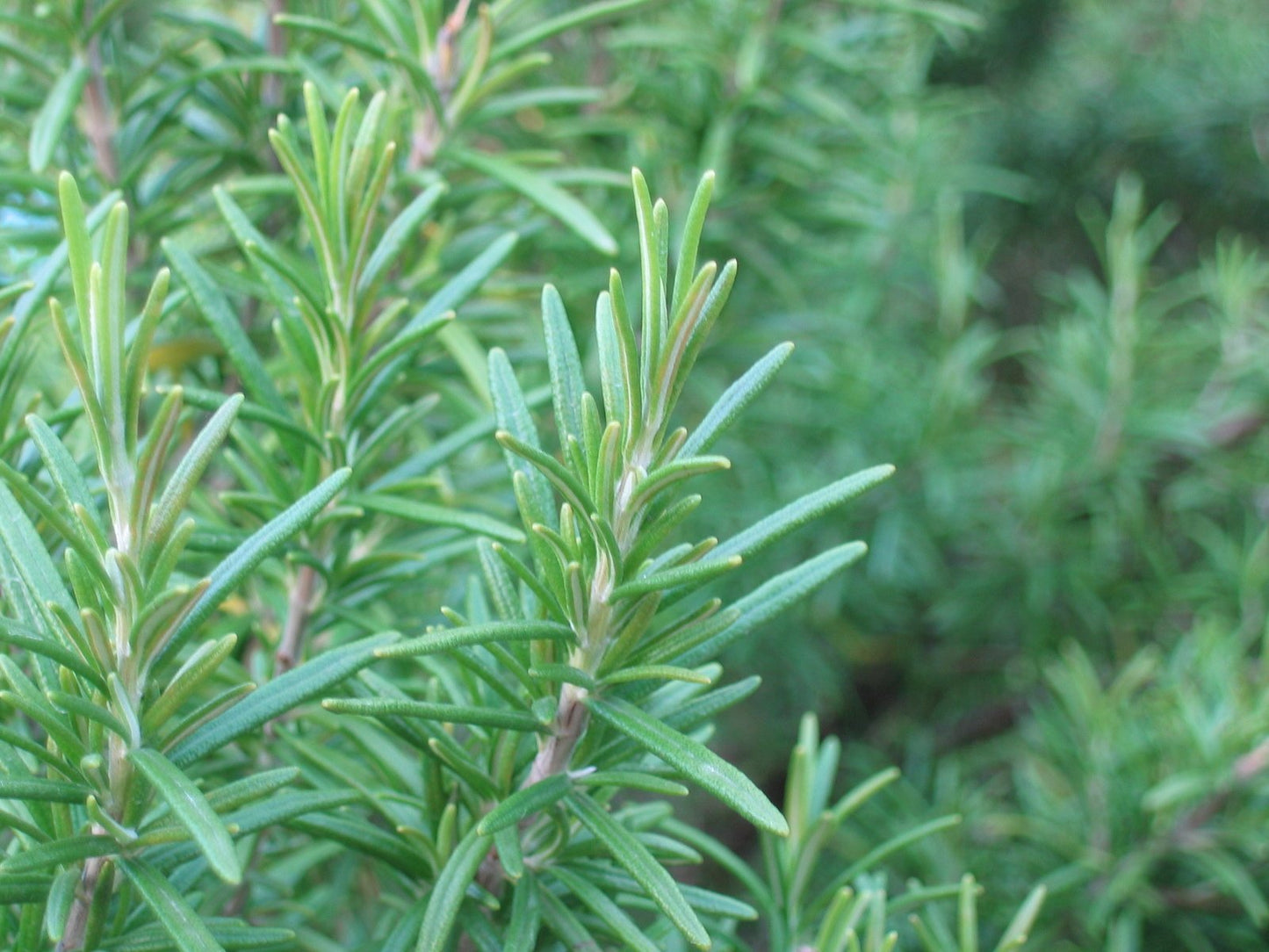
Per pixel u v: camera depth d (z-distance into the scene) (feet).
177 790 0.83
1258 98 3.54
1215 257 3.85
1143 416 2.61
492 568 0.98
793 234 2.18
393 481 1.14
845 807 1.14
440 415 1.65
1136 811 1.80
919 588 2.89
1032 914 1.13
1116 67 3.78
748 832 2.93
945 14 1.79
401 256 1.40
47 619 0.89
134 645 0.85
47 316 1.30
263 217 1.46
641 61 2.17
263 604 1.34
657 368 0.88
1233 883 1.63
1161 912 1.82
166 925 0.86
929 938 1.15
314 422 1.09
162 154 1.47
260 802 0.94
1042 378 2.98
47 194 1.39
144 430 1.37
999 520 2.77
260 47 1.50
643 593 0.88
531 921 0.95
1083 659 2.00
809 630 2.88
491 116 1.43
